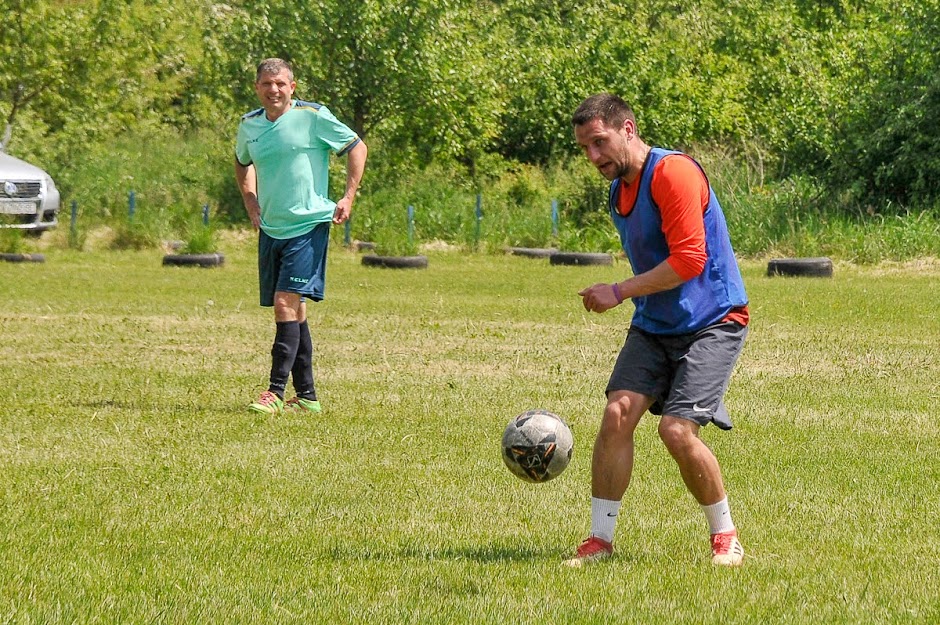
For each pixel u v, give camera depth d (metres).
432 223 59.97
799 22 78.19
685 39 74.19
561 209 62.75
